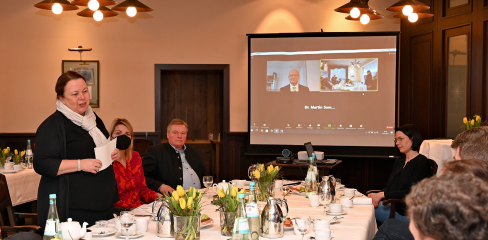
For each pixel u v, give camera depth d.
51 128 2.14
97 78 6.61
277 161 5.16
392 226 1.51
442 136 5.81
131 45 6.63
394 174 3.48
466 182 0.77
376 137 6.20
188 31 6.63
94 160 2.13
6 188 2.46
